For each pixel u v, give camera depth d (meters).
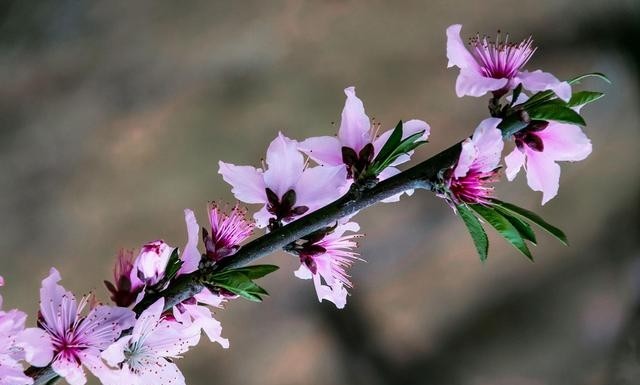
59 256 1.55
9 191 1.49
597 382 2.26
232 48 1.59
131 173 1.58
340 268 0.72
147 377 0.70
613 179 2.21
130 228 1.60
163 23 1.51
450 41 0.70
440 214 1.97
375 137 0.72
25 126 1.46
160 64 1.53
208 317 0.71
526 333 2.19
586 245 2.21
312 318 1.93
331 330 1.96
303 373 1.95
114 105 1.52
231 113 1.63
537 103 0.70
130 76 1.52
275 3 1.60
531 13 1.96
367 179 0.70
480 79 0.70
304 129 1.70
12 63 1.42
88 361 0.69
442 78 1.81
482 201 0.69
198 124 1.61
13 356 0.69
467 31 1.87
